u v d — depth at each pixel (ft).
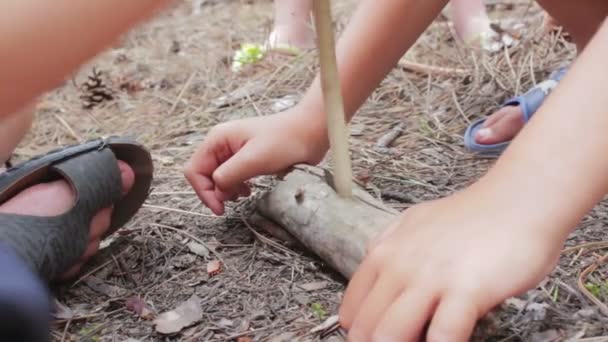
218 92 4.04
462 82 3.74
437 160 3.14
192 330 2.34
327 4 2.30
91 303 2.48
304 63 4.12
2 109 1.82
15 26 1.76
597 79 2.00
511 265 1.91
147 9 1.84
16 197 2.49
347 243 2.39
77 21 1.79
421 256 1.95
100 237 2.62
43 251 2.37
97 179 2.52
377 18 2.72
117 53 4.79
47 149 3.71
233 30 5.07
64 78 1.86
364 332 1.94
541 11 4.47
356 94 2.74
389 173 3.04
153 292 2.50
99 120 3.96
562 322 2.19
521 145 2.02
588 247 2.49
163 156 3.43
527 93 3.28
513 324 2.17
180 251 2.67
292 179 2.64
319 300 2.41
